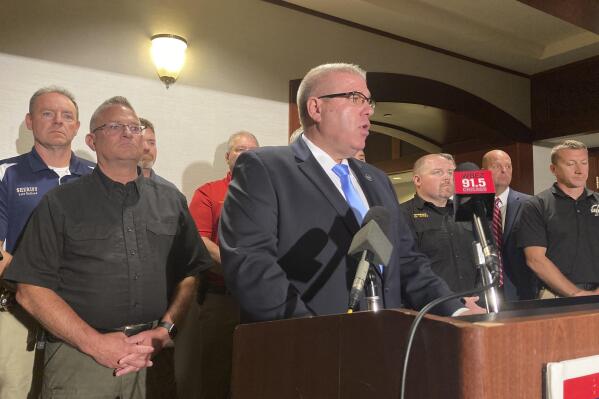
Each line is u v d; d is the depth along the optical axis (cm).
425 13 429
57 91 238
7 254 208
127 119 189
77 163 242
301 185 146
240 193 143
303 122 162
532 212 310
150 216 193
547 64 529
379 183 168
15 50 298
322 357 78
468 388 58
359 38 434
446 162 302
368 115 157
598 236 301
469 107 504
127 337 175
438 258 292
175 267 207
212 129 359
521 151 541
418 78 468
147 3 341
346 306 138
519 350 61
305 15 407
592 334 69
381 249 94
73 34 315
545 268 297
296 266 140
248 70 377
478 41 470
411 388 65
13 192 225
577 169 303
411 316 66
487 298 118
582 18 267
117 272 180
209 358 290
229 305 295
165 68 337
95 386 167
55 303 169
